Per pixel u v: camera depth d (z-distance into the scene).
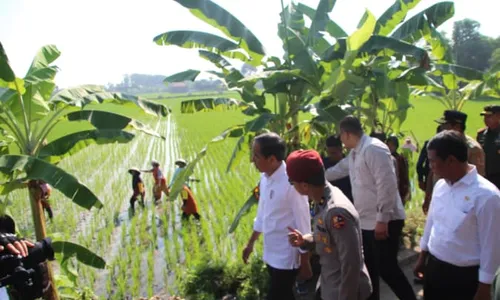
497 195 2.59
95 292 6.21
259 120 5.68
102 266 4.77
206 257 5.77
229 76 6.49
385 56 6.73
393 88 6.22
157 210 10.42
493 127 5.79
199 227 8.79
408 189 5.68
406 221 6.66
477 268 2.71
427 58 5.48
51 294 4.67
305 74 5.84
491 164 5.81
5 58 4.10
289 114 6.12
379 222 3.78
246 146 6.08
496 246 2.57
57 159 4.91
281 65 6.45
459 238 2.74
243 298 4.80
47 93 5.11
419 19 6.15
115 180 14.53
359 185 4.00
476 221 2.67
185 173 5.78
